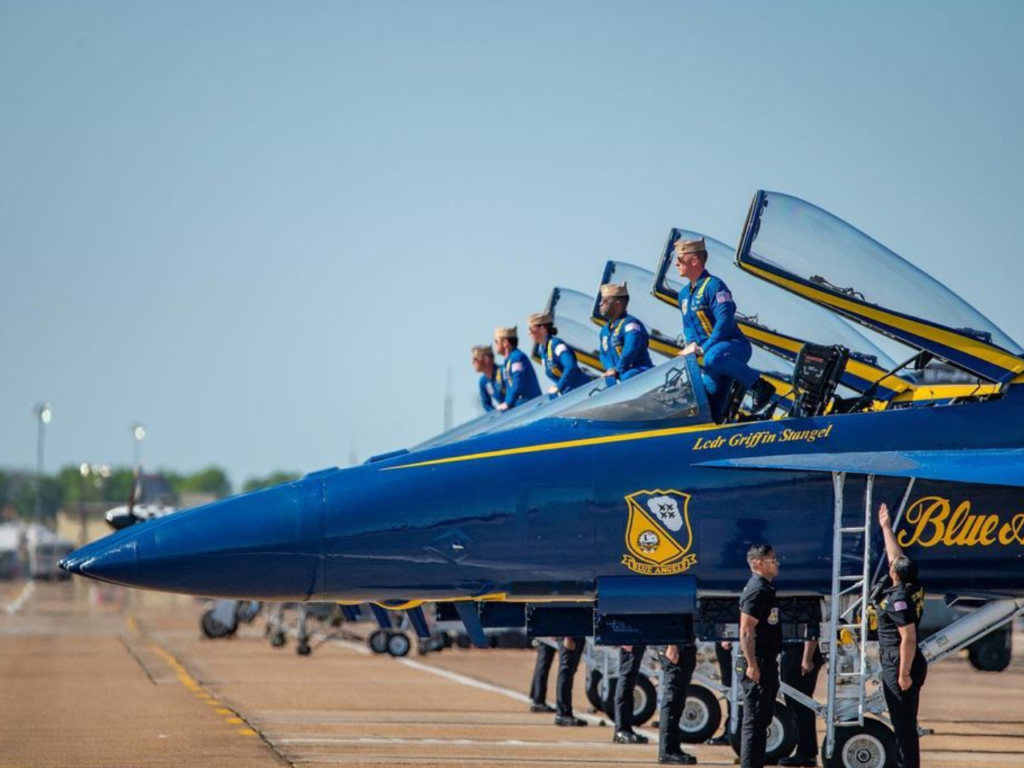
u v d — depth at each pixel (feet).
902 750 145.38
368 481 156.87
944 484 155.94
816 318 184.44
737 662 159.63
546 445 156.66
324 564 155.02
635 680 189.78
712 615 157.28
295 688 279.49
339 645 466.29
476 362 241.55
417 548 154.61
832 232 162.20
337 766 160.45
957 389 167.73
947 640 160.97
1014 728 224.33
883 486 155.53
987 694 297.33
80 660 356.59
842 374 170.30
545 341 216.54
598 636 155.22
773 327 185.26
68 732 193.47
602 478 154.40
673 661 166.91
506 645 428.15
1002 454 153.99
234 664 353.72
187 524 156.35
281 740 186.70
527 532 154.20
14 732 192.95
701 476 154.10
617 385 160.25
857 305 160.66
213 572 154.40
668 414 157.07
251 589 155.94
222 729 199.31
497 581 155.33
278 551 154.40
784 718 170.91
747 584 150.10
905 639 143.95
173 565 154.20
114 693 258.57
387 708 239.50
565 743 189.26
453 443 159.02
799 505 154.10
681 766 165.78
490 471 155.74
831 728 153.69
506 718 225.15
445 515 154.51
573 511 153.99
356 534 154.51
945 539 155.84
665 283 188.34
